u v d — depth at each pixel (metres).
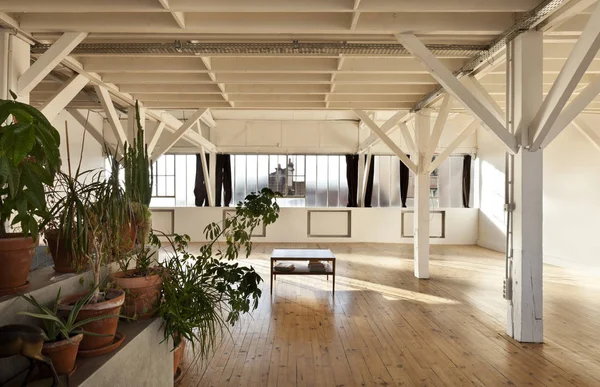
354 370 3.41
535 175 4.07
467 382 3.21
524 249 4.08
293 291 6.26
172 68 5.35
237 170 13.23
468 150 12.80
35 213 1.98
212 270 3.20
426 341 4.11
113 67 5.33
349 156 13.11
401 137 13.04
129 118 7.32
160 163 13.20
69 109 8.47
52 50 4.03
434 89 6.28
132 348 2.13
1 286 2.04
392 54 4.71
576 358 3.69
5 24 3.90
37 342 1.55
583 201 8.02
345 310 5.21
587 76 6.23
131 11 3.69
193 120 7.50
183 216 12.58
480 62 4.91
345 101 7.27
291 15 4.06
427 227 7.34
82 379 1.70
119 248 2.64
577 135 8.17
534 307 4.07
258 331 4.39
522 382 3.21
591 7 3.89
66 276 2.41
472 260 9.49
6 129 1.51
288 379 3.23
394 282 6.96
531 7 3.71
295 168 13.25
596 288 6.57
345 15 4.08
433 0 3.69
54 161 1.73
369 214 12.79
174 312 2.50
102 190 2.26
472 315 5.02
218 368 3.44
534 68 4.07
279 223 12.78
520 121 4.09
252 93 6.54
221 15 4.05
